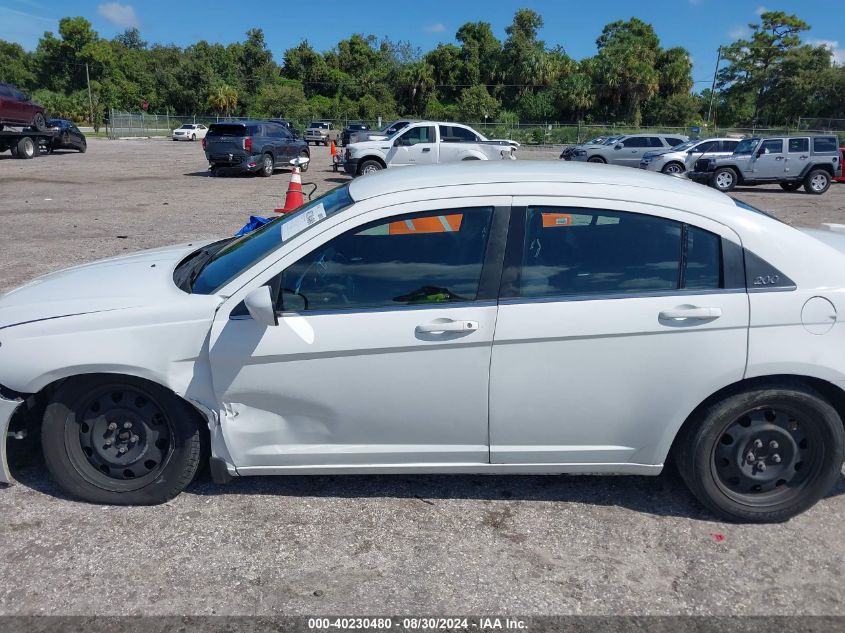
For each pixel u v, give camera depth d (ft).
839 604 9.18
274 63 309.63
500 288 10.30
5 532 10.54
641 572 9.80
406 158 64.80
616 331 10.12
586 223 10.45
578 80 231.50
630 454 10.78
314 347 10.23
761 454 10.70
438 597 9.27
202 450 11.27
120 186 60.80
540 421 10.54
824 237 11.95
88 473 11.18
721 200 10.89
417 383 10.37
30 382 10.52
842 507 11.47
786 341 10.13
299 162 32.55
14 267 27.12
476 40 277.44
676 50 238.27
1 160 86.89
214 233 36.11
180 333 10.48
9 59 282.36
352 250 10.49
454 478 12.26
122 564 9.87
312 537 10.54
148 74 280.31
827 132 164.76
